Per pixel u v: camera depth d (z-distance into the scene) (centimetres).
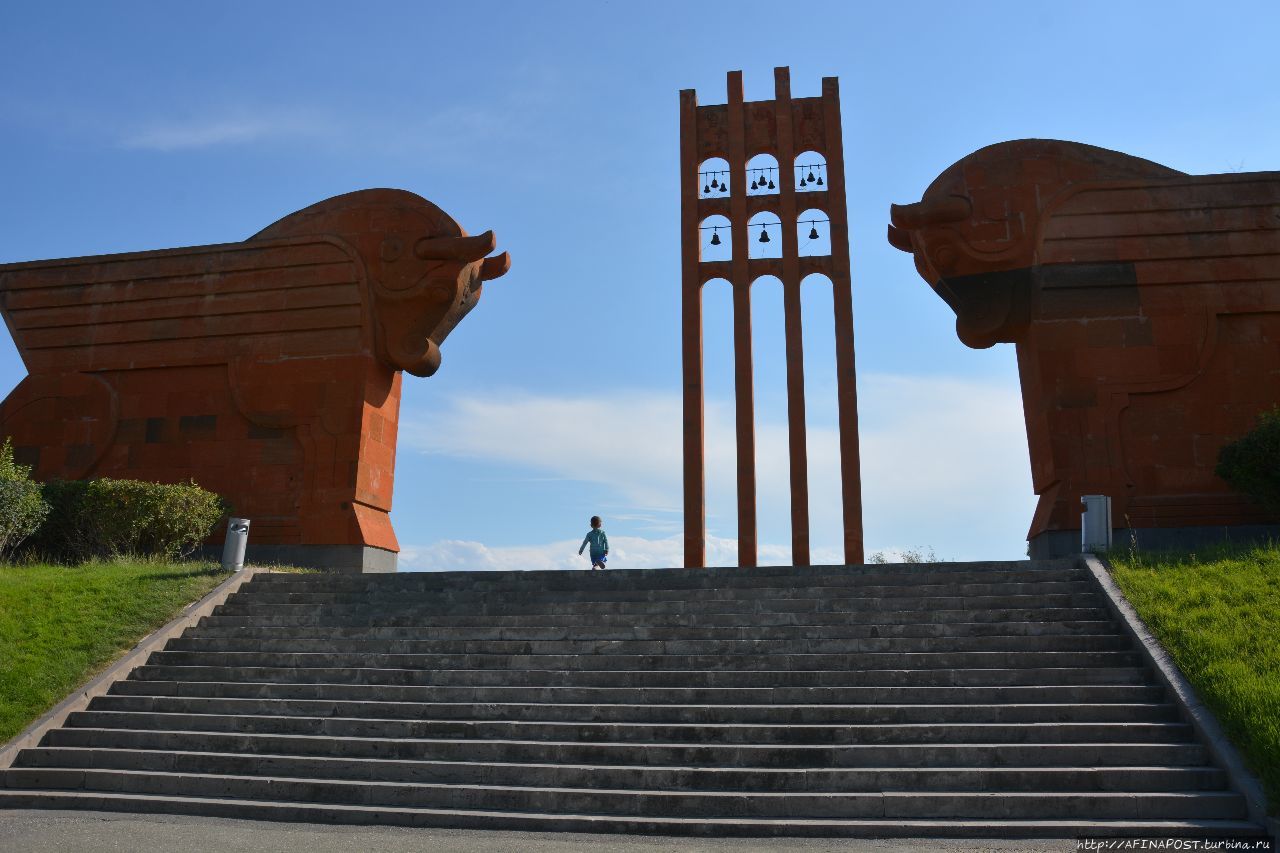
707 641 1254
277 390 2125
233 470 2112
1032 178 1981
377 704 1148
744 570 1491
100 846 845
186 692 1244
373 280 2136
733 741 1038
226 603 1552
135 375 2216
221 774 1054
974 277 1959
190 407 2169
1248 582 1299
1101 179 1977
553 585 1512
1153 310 1898
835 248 2203
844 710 1059
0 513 1744
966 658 1165
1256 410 1842
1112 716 1033
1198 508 1802
